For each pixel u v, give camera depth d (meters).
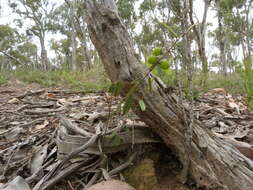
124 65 0.98
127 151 1.20
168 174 1.10
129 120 1.42
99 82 4.84
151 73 0.99
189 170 1.00
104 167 1.16
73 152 1.10
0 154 1.45
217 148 1.01
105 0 0.98
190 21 1.00
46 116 2.20
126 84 0.99
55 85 5.12
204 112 2.16
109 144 1.15
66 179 1.15
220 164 0.96
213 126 1.79
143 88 0.97
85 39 10.45
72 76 5.78
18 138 1.68
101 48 1.00
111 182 0.95
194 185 1.01
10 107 2.70
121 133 1.15
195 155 0.98
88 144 1.11
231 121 1.90
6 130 1.83
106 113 1.64
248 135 1.60
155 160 1.15
